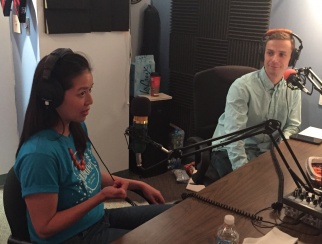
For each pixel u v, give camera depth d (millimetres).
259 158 1631
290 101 2107
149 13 3270
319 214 1045
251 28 2633
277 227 1089
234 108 2006
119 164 2977
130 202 1575
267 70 2020
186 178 3000
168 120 3143
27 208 1146
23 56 2572
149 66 3064
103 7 2529
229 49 2820
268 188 1345
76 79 1132
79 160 1287
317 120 2447
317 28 2326
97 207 1356
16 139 2908
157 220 1113
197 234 1046
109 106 2781
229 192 1308
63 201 1205
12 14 2586
